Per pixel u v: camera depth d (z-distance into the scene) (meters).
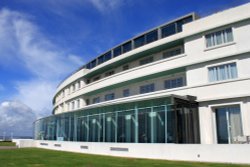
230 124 24.58
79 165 17.38
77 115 35.56
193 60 27.62
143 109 26.38
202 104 26.25
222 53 25.66
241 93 23.77
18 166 16.95
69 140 36.44
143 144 23.73
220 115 25.47
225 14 25.91
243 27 24.80
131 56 35.88
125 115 28.17
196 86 26.88
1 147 39.59
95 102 45.09
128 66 38.81
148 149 23.19
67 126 37.59
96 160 20.89
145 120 25.97
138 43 36.38
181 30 30.78
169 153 21.55
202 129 25.75
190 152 20.23
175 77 31.02
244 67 24.14
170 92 29.23
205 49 26.86
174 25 31.73
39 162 19.28
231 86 24.52
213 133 25.11
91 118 32.75
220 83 25.27
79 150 31.78
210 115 25.50
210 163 18.23
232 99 24.34
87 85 44.53
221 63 25.62
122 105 28.34
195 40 27.91
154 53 34.38
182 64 28.44
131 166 16.86
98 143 28.66
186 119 25.08
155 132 24.77
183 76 30.20
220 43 26.20
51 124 42.47
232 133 24.31
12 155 25.27
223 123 25.09
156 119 24.98
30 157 23.36
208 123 25.50
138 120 26.66
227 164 17.45
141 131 26.08
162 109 24.59
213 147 19.09
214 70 26.20
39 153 28.48
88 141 32.50
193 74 27.50
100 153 28.11
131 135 26.98
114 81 37.34
